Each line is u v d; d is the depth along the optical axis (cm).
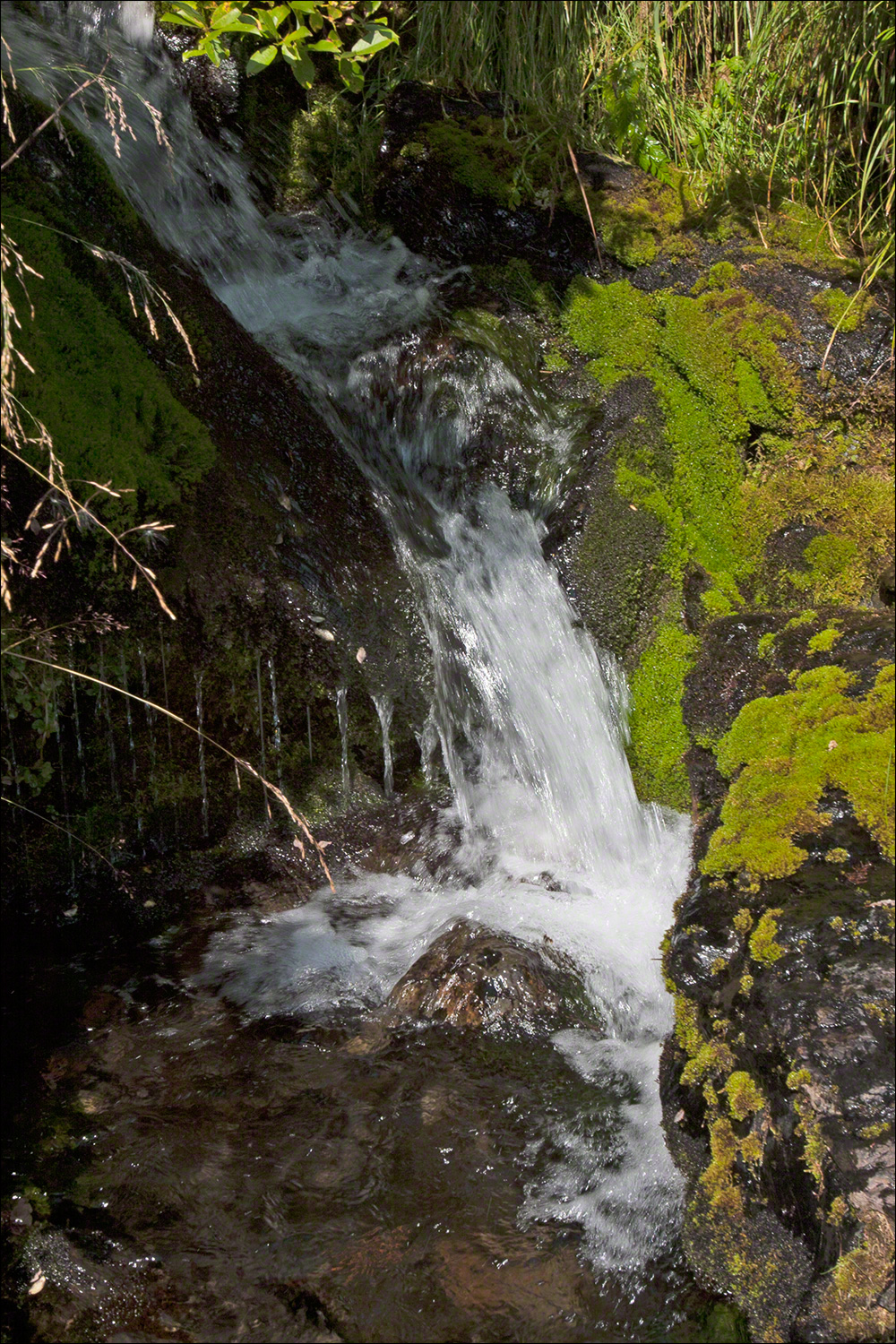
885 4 423
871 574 370
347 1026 279
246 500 327
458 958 289
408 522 370
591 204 433
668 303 409
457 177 433
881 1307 180
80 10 382
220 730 328
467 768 359
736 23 457
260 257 421
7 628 286
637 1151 238
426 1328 199
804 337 390
